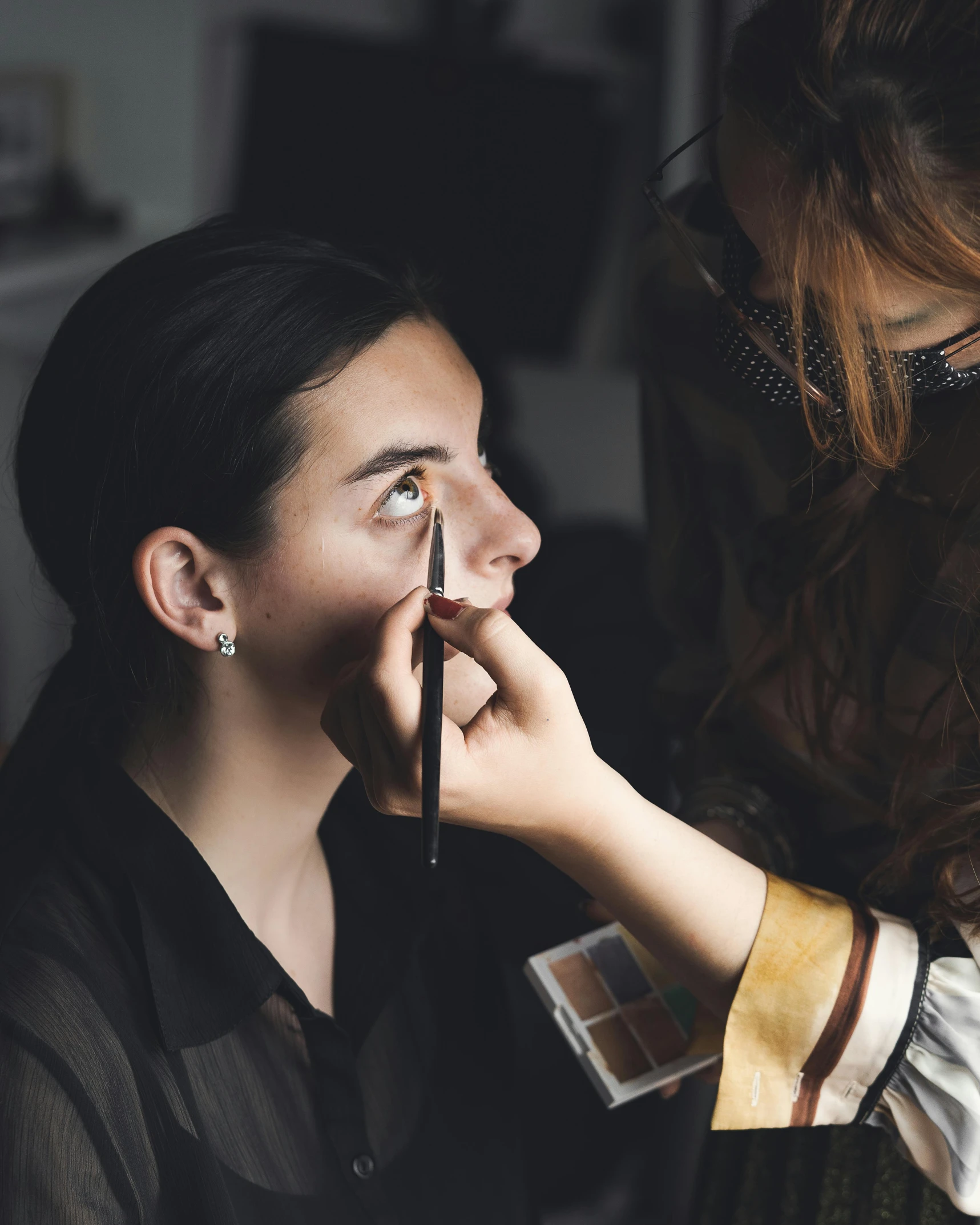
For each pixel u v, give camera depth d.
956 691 0.78
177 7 2.77
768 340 0.69
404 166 2.36
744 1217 0.98
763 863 0.96
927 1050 0.72
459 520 0.76
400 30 2.73
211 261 0.72
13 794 0.81
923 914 0.76
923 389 0.67
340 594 0.73
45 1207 0.66
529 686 0.62
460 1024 0.95
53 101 2.75
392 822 0.98
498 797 0.63
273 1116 0.79
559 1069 1.50
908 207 0.55
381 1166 0.84
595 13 2.47
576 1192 1.51
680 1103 1.65
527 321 2.45
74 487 0.75
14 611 2.58
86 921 0.74
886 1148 0.90
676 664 1.13
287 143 2.38
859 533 0.83
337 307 0.71
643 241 0.97
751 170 0.62
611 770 0.67
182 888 0.76
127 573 0.75
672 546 1.07
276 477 0.70
